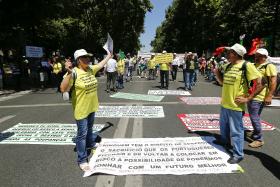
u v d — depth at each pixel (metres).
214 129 8.84
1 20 22.48
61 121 10.04
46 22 31.72
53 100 15.16
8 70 21.47
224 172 5.88
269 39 32.09
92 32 48.38
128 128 9.04
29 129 9.10
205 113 11.22
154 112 11.40
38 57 25.58
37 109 12.56
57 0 24.27
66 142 7.83
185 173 5.84
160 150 6.98
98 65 6.72
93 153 6.84
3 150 7.30
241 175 5.76
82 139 6.18
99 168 6.06
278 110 11.85
